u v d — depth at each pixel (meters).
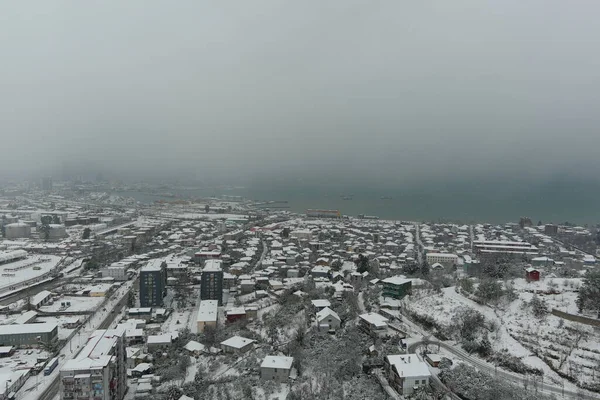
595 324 162.12
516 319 179.50
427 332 190.50
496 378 146.75
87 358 142.38
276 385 157.38
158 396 156.12
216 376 170.50
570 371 145.75
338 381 154.38
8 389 158.00
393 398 140.75
